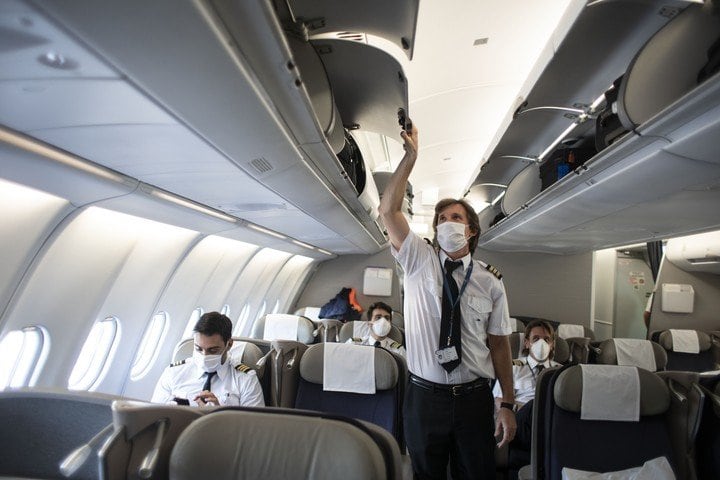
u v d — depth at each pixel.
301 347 3.23
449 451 1.92
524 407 3.33
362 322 5.50
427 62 3.00
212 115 1.34
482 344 1.93
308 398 3.03
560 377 2.39
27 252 1.98
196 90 1.16
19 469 1.37
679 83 2.03
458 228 1.89
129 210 2.37
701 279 6.93
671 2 1.84
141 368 3.77
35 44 0.89
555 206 3.75
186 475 1.05
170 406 1.21
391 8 1.58
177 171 1.92
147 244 2.96
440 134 4.57
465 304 1.92
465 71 3.16
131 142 1.53
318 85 1.98
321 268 8.47
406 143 1.82
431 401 1.84
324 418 1.11
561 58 2.41
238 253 4.65
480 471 1.81
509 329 2.04
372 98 2.48
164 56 0.97
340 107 2.69
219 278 4.60
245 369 2.88
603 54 2.35
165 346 3.97
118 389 3.40
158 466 1.15
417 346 1.94
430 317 1.92
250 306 6.25
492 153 4.41
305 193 2.62
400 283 8.30
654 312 7.05
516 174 5.33
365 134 4.16
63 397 1.39
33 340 2.34
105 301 2.80
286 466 1.03
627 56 2.36
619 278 9.62
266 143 1.68
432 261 2.00
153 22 0.84
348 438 1.04
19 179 1.62
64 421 1.38
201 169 1.92
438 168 5.92
